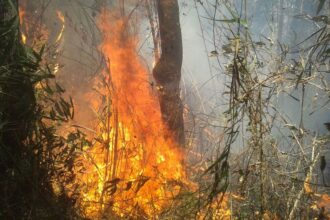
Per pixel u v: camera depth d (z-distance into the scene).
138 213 4.19
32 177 3.41
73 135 3.83
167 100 5.17
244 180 4.03
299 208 4.10
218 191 3.58
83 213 3.92
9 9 3.38
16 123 3.32
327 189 5.23
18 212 3.40
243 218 3.99
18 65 3.29
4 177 3.33
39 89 3.75
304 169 4.14
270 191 4.20
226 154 3.52
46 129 3.56
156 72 5.19
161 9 5.05
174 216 4.01
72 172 3.86
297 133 4.38
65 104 3.58
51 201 3.53
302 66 3.83
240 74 3.81
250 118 3.83
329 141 4.17
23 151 3.40
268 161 4.18
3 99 3.27
